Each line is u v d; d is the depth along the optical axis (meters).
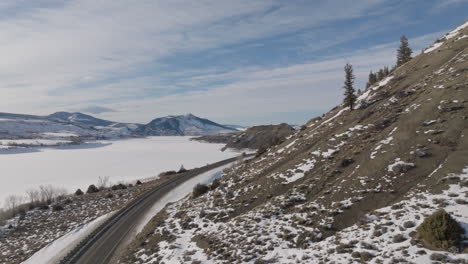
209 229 32.41
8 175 143.12
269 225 28.28
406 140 32.03
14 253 39.69
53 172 149.38
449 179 23.28
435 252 16.47
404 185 25.92
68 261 32.09
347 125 49.06
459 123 30.14
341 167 34.81
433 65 52.12
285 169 42.16
